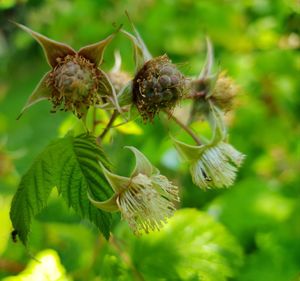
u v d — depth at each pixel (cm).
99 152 17
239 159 19
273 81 34
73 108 17
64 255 23
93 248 23
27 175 18
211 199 30
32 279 22
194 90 19
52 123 42
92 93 17
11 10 61
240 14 37
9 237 23
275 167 34
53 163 17
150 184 17
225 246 22
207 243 22
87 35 37
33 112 45
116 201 17
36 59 81
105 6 38
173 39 36
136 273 21
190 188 30
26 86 71
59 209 24
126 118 18
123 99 17
